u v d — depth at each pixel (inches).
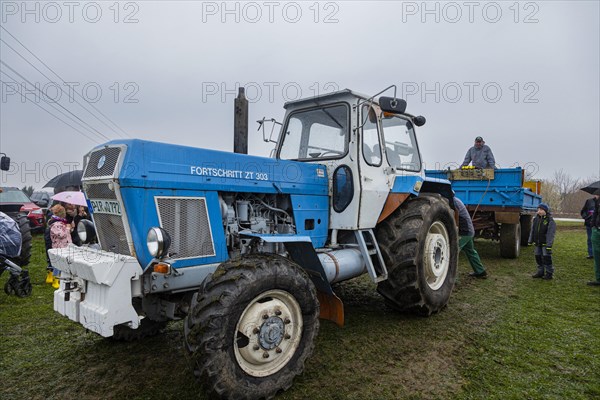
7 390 101.0
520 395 100.0
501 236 292.4
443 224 171.9
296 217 135.3
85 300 98.3
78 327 145.6
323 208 146.8
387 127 166.1
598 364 117.0
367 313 162.4
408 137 179.8
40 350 125.2
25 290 188.4
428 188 188.1
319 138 157.2
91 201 113.0
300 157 161.8
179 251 105.7
